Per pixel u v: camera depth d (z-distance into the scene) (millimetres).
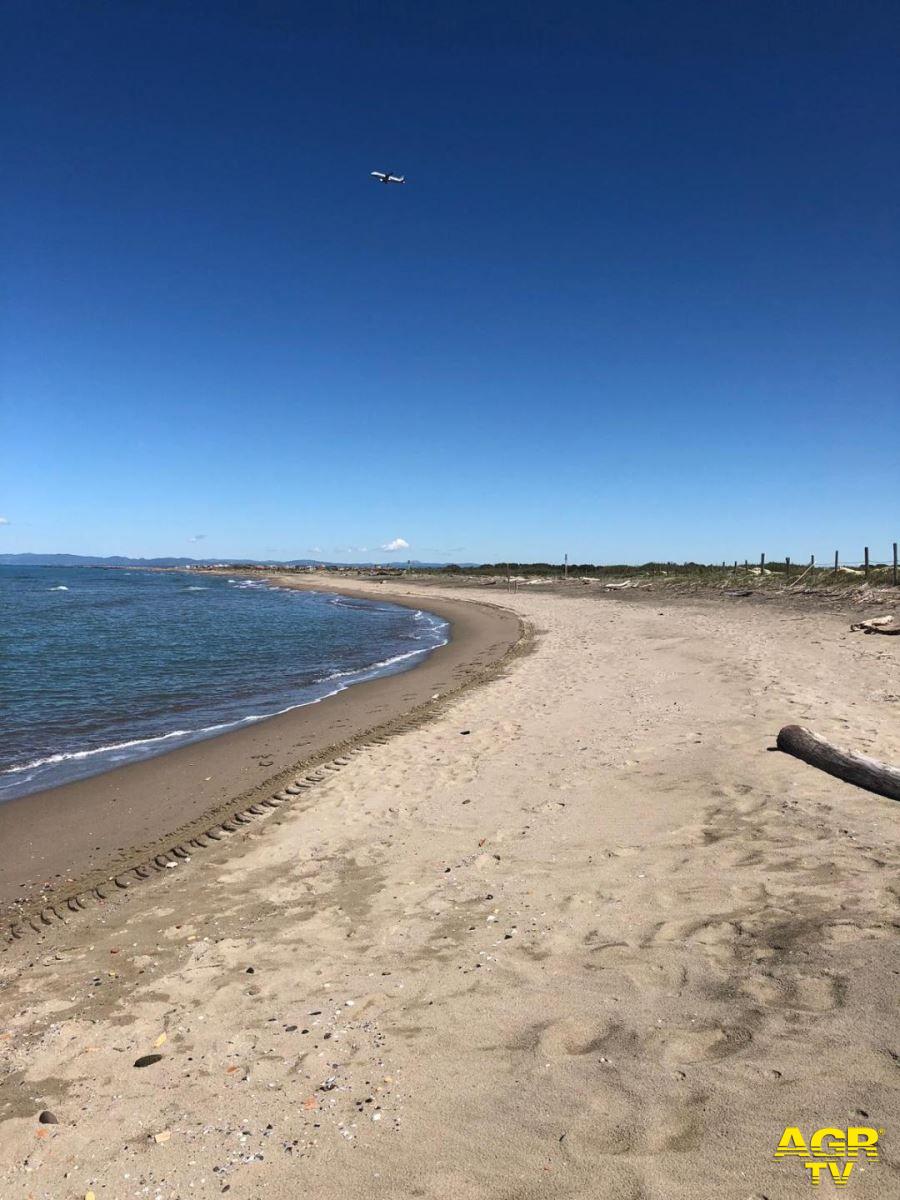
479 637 25156
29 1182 2559
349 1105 2781
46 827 7250
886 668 11328
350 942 4328
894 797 5531
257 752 9930
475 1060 2963
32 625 29453
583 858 5172
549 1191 2193
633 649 16984
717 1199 2061
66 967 4398
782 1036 2789
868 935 3477
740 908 4051
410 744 9492
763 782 6234
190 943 4559
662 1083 2621
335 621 33969
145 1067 3246
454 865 5387
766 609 23672
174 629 28828
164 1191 2439
